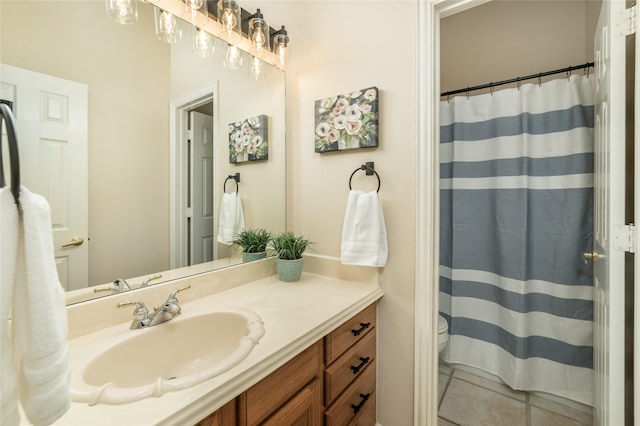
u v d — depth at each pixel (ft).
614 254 3.04
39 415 1.27
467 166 6.36
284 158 5.27
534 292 5.65
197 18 3.93
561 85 5.34
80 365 2.28
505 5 6.71
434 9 4.03
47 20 2.78
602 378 3.64
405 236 4.21
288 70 5.29
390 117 4.30
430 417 4.15
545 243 5.53
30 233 1.27
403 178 4.21
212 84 4.22
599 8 4.72
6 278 1.19
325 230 4.96
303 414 2.89
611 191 3.06
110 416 1.77
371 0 4.45
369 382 4.21
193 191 4.07
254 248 4.80
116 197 3.31
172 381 2.06
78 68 2.99
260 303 3.68
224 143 4.42
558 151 5.38
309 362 3.02
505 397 5.61
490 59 6.86
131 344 2.72
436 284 4.20
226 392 2.10
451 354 6.59
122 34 3.32
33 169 2.70
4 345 1.19
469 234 6.38
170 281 3.58
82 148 3.04
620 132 3.02
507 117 5.84
